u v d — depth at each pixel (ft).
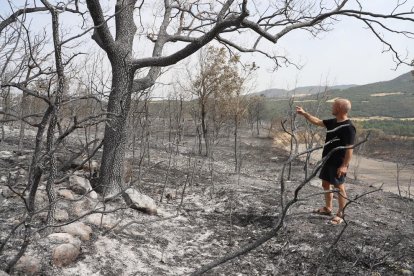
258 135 94.43
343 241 15.88
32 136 38.65
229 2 18.79
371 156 82.02
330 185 19.85
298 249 15.89
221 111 52.19
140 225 17.94
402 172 61.46
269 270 14.82
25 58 8.84
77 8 9.52
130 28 20.17
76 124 8.27
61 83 8.52
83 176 21.22
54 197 13.73
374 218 19.83
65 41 8.34
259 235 18.26
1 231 13.35
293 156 6.79
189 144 56.44
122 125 19.30
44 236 13.37
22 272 11.58
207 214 21.53
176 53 19.43
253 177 35.53
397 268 13.74
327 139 17.81
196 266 14.99
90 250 14.26
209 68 50.75
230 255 6.88
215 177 33.30
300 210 20.22
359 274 13.62
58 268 12.54
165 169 33.40
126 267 13.94
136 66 19.77
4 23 8.87
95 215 16.93
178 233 18.24
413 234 17.46
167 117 31.53
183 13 28.12
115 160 20.04
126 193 19.95
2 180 17.83
